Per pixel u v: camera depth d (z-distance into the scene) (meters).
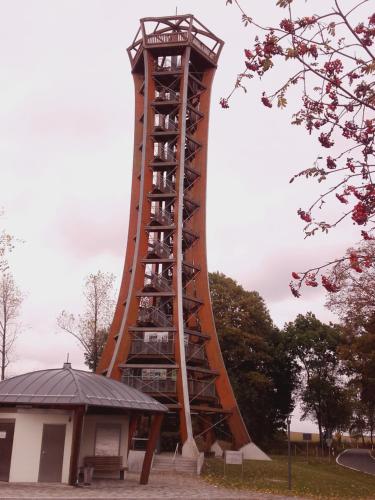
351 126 6.95
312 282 7.51
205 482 24.41
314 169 7.14
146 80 43.41
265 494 21.34
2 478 19.78
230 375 53.31
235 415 38.50
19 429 20.19
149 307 41.16
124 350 37.84
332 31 6.72
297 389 65.62
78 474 21.67
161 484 22.48
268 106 7.25
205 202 42.81
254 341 55.22
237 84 7.44
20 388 20.59
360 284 36.00
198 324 42.00
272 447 60.38
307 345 62.03
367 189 6.92
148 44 43.81
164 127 43.12
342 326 42.00
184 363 36.69
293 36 6.83
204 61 45.09
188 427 34.72
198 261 41.44
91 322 51.41
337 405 64.00
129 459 27.27
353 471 41.00
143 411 21.98
